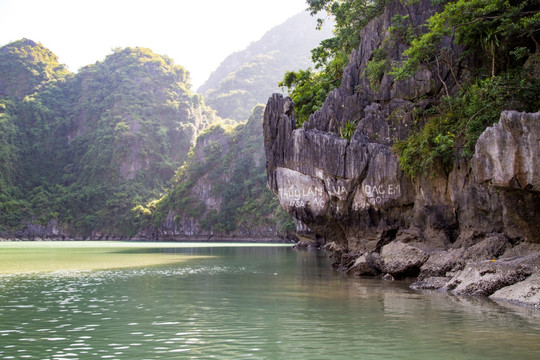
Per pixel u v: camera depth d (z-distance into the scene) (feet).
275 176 104.06
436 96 90.84
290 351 33.71
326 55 150.20
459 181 76.02
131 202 600.39
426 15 97.35
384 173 87.86
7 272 96.12
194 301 56.54
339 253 103.30
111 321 44.32
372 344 35.37
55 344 35.65
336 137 96.07
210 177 545.03
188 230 528.22
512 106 69.21
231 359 31.81
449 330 39.45
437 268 69.21
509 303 51.70
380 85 97.81
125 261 133.80
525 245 63.16
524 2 72.43
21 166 655.35
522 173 53.98
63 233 588.50
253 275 89.71
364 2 124.57
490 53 83.15
